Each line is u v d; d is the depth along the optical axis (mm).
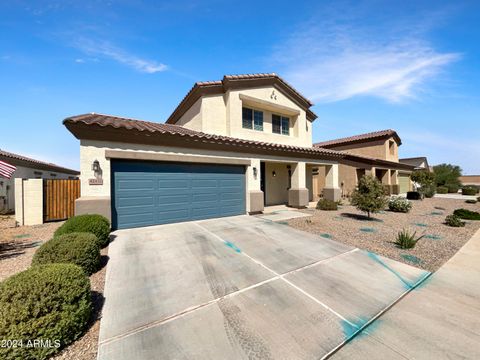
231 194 10758
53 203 9727
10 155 13703
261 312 3318
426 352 2609
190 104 14055
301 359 2486
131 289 3918
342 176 20719
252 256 5496
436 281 4398
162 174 8805
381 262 5285
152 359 2459
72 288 2809
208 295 3756
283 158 12742
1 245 6402
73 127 6926
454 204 17281
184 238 6938
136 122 10422
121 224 7969
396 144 26906
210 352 2562
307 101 15555
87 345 2688
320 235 7523
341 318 3209
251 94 13023
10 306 2428
